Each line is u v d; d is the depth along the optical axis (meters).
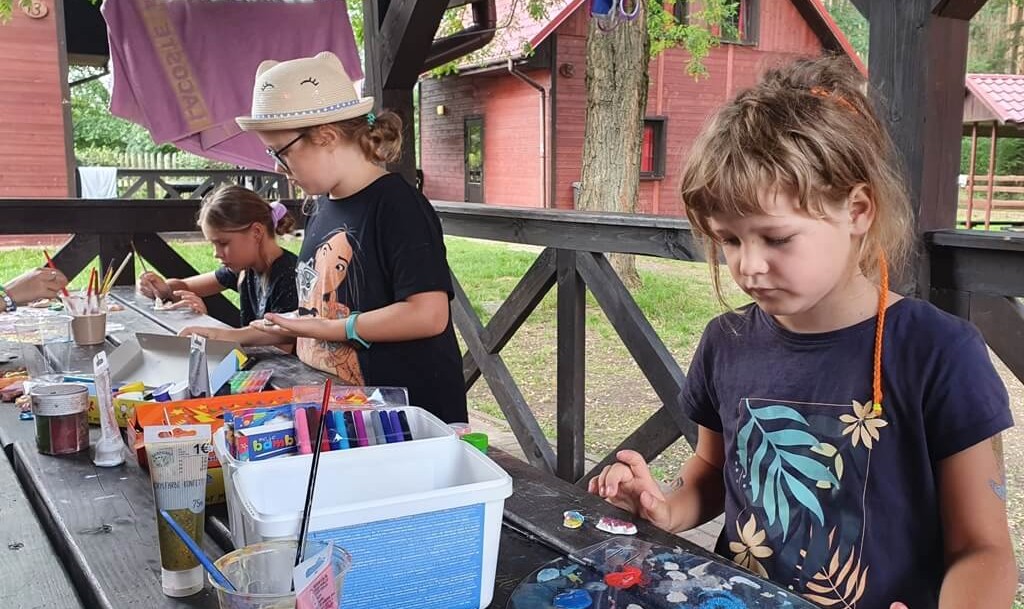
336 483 1.05
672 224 2.49
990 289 1.87
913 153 1.91
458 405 2.13
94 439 1.62
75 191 10.16
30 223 3.80
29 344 2.44
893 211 1.06
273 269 2.81
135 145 23.45
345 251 2.08
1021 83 12.75
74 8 8.16
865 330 1.10
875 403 1.07
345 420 1.21
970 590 0.96
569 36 12.89
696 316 7.52
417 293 2.01
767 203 0.96
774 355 1.18
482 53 12.92
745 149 0.97
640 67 8.78
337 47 4.44
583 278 2.96
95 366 1.50
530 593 0.97
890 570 1.07
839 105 1.04
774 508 1.15
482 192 14.98
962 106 1.95
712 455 1.34
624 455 1.26
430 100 16.22
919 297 1.95
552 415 4.86
